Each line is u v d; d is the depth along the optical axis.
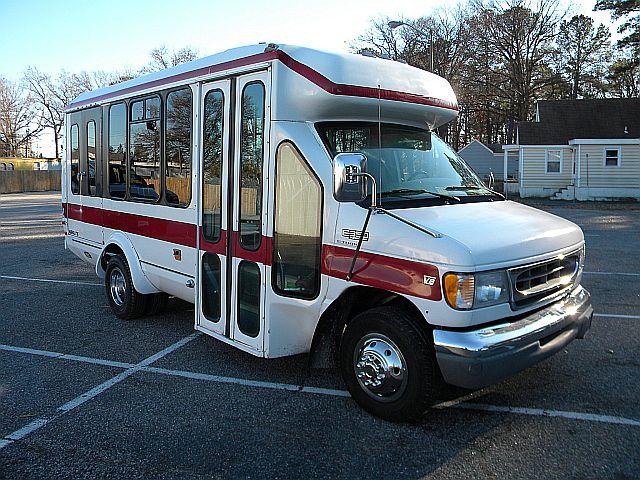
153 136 6.23
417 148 5.06
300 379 5.10
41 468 3.63
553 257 4.27
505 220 4.31
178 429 4.15
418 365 3.96
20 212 24.52
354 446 3.88
